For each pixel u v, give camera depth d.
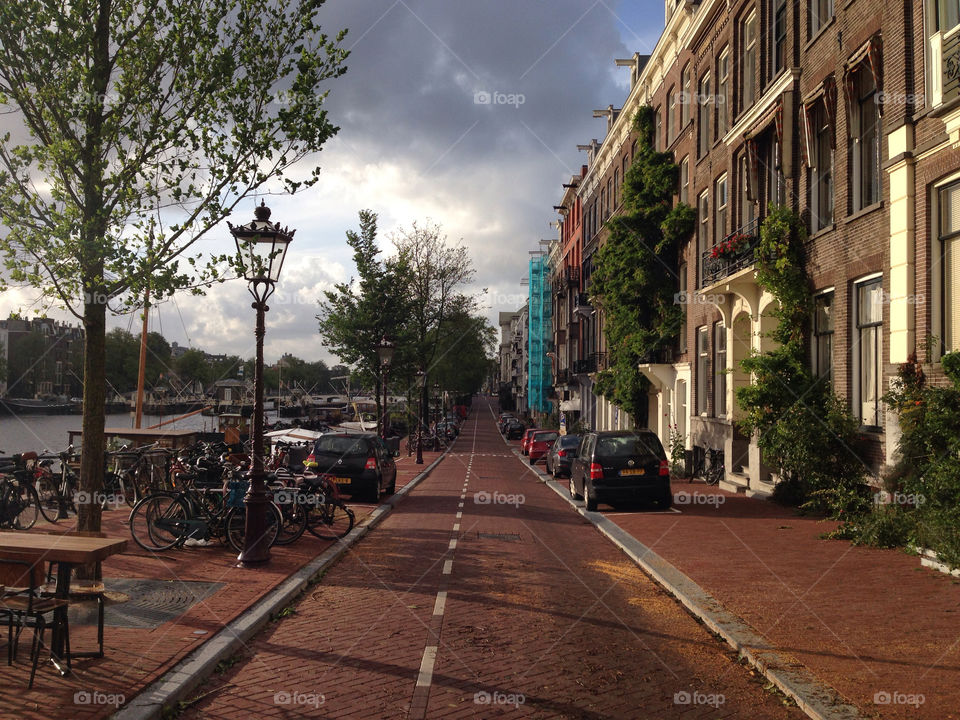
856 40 13.49
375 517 14.62
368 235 35.28
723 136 21.77
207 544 10.63
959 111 9.94
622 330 29.73
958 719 4.55
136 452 14.33
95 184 7.35
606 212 41.81
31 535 6.02
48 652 5.71
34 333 69.56
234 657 5.95
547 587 8.64
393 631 6.74
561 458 25.92
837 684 5.16
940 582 8.30
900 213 11.77
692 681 5.47
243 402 73.94
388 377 36.50
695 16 23.47
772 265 16.12
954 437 9.53
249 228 9.44
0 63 7.15
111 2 7.53
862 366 13.66
